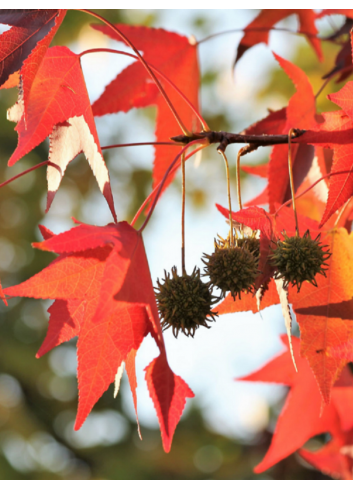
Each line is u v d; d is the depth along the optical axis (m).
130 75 1.24
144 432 3.36
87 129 1.10
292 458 2.88
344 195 1.09
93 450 3.25
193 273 1.08
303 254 1.07
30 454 3.08
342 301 1.09
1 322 3.06
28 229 3.07
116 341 1.06
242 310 1.10
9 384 3.15
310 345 1.09
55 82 1.11
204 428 3.37
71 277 1.05
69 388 3.21
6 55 1.09
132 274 1.03
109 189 1.08
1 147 3.16
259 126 1.20
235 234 1.10
